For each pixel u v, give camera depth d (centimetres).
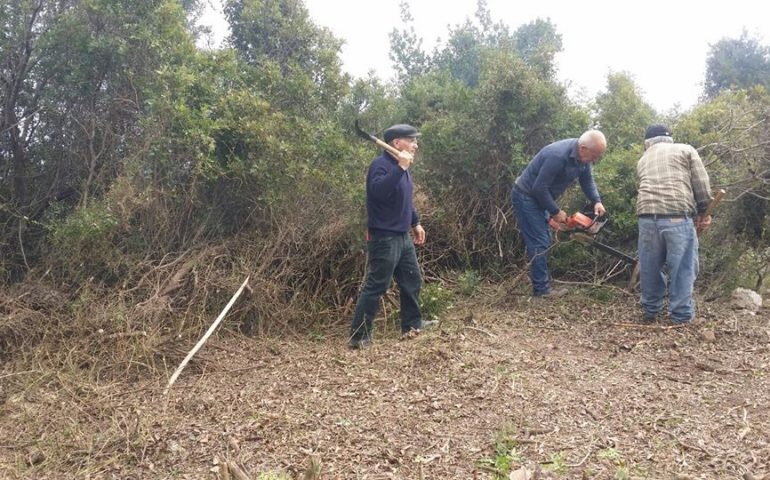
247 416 374
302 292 600
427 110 796
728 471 301
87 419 393
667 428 349
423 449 327
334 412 374
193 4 771
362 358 471
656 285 550
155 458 331
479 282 671
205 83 607
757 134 684
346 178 644
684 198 532
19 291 545
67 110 657
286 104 679
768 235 663
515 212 645
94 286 544
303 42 752
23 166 652
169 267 566
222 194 612
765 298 653
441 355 454
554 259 684
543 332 529
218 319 479
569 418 361
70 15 625
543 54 749
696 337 507
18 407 412
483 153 710
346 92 736
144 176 582
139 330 498
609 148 751
